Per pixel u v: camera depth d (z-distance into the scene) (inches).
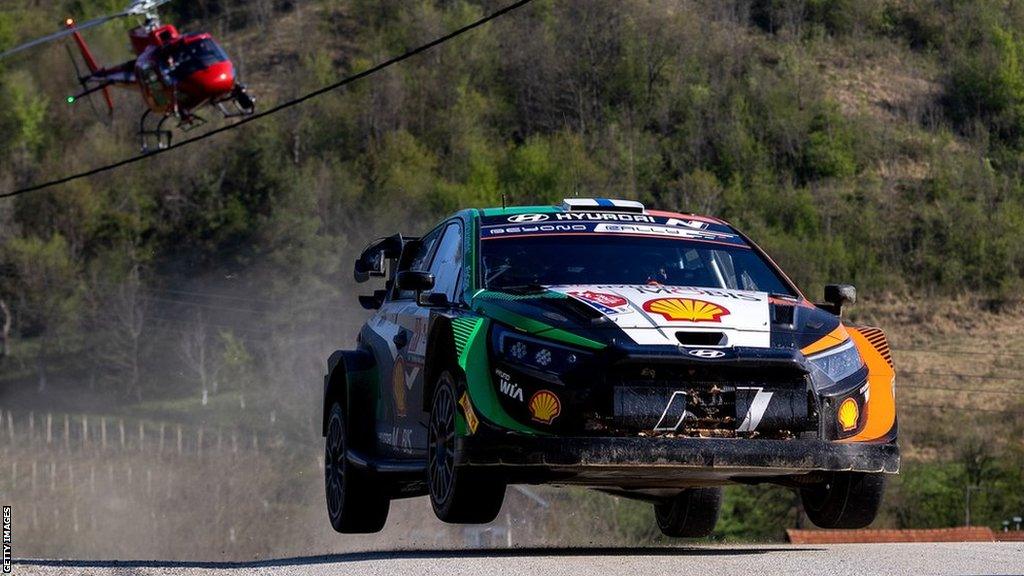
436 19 7293.3
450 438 485.1
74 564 481.4
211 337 5196.9
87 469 2694.4
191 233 5915.4
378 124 6501.0
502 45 7229.3
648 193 6328.7
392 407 582.9
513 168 6063.0
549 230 557.0
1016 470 3353.8
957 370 4404.5
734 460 444.1
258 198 5900.6
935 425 3764.8
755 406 452.4
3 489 2436.0
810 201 6230.3
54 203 6053.2
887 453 465.1
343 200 5895.7
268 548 2158.0
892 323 5152.6
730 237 574.2
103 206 6028.5
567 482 496.1
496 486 473.4
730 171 6599.4
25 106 6097.4
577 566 423.5
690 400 449.4
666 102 6988.2
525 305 479.5
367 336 649.6
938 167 6737.2
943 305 5319.9
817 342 472.7
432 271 595.5
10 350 5354.3
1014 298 5349.4
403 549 553.9
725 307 479.8
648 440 442.3
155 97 2380.7
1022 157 7017.7
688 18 7583.7
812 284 5556.1
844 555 470.6
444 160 6437.0
